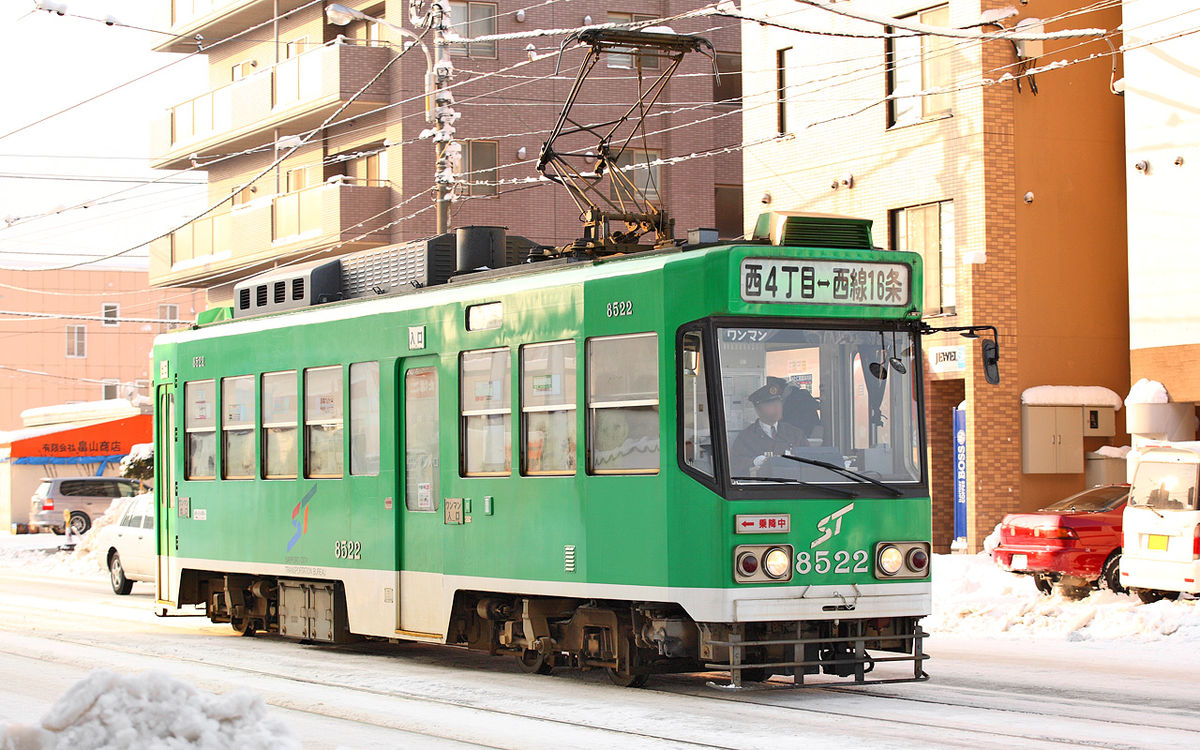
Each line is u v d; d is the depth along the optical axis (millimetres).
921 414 11617
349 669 13461
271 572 15727
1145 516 18219
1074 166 26719
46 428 57625
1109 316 26953
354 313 14594
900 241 27719
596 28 14305
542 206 37562
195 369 17266
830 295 11266
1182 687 12023
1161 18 23109
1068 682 12344
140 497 25500
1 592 25406
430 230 36469
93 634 17062
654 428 11211
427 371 13617
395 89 36438
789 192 29828
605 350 11688
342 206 36281
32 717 10266
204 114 42312
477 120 36906
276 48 39719
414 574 13586
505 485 12539
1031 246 26328
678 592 10945
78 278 75250
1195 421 23344
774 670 12109
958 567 22297
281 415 15672
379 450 14094
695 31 39250
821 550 11070
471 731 9781
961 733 9562
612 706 10859
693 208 38875
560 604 12305
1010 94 26141
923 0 27016
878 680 11469
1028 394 26062
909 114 27453
